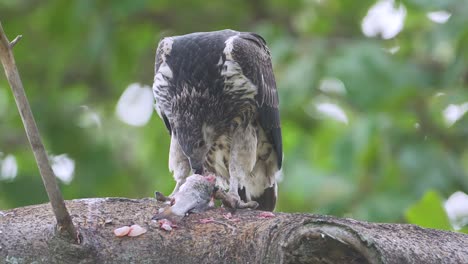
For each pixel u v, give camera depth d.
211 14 16.08
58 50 15.19
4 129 14.84
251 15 15.91
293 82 12.77
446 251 6.16
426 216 8.67
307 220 5.68
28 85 15.30
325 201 12.01
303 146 13.27
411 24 14.50
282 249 5.71
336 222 5.67
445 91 13.11
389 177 12.11
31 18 15.40
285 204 12.55
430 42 12.88
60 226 6.03
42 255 6.12
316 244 5.59
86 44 14.81
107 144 14.63
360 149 12.09
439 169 12.32
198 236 6.49
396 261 5.66
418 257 5.90
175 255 6.39
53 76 15.21
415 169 12.27
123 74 15.53
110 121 15.25
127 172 14.61
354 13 14.88
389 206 11.78
